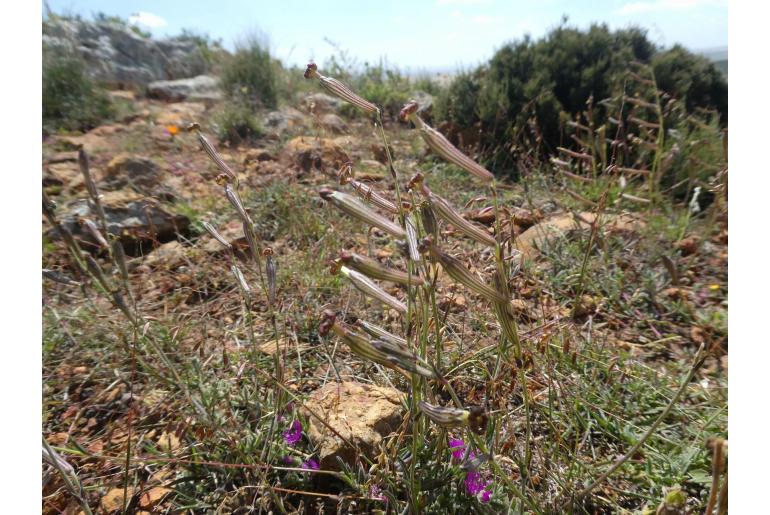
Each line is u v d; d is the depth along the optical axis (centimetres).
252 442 193
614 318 302
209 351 261
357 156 595
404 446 191
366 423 191
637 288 319
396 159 596
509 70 651
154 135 661
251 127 709
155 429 218
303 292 315
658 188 414
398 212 134
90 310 290
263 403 215
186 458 192
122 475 196
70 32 931
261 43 945
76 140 634
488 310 282
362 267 122
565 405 216
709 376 250
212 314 306
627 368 253
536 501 164
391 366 129
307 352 268
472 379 231
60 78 745
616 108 545
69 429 216
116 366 246
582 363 246
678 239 368
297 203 428
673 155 391
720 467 110
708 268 342
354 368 255
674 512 135
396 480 171
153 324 268
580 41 639
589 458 200
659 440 209
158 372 213
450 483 165
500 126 599
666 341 283
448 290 307
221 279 341
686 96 629
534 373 234
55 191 451
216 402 207
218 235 197
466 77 684
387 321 288
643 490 189
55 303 298
